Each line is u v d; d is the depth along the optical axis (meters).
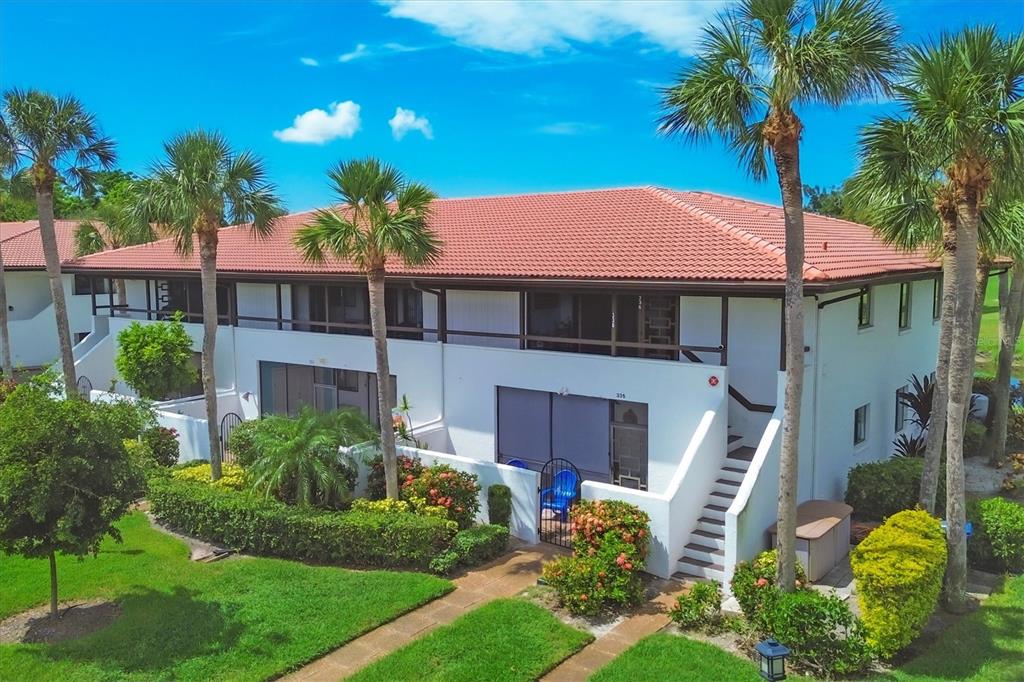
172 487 16.75
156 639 11.44
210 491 16.50
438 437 20.39
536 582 13.75
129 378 24.89
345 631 11.70
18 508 11.19
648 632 11.98
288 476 15.86
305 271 22.66
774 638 10.96
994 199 13.77
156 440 20.89
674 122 11.95
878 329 19.81
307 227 15.62
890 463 17.45
